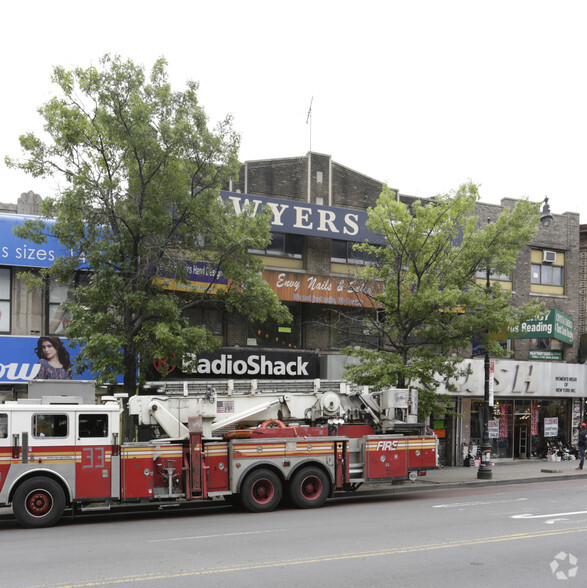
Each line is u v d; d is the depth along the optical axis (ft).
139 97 51.49
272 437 50.44
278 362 78.84
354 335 85.56
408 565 29.22
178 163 53.88
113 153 53.88
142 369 59.36
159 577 27.04
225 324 78.59
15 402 44.32
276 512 48.14
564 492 60.59
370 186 88.17
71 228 53.83
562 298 101.81
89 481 44.01
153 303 52.75
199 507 51.93
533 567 29.01
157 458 46.44
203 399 50.80
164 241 54.49
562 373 97.76
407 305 66.33
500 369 91.76
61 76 52.29
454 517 43.78
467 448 91.15
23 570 28.58
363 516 44.78
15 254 66.80
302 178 83.51
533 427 99.30
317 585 25.84
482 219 96.02
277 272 78.54
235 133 56.34
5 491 42.16
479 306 68.39
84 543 35.35
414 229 66.03
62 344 68.28
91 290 52.75
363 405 57.57
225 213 58.95
